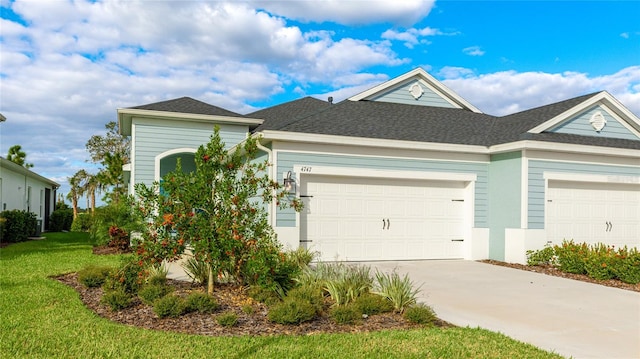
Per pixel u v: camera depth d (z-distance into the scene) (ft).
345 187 42.57
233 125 52.85
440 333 20.18
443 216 45.78
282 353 17.06
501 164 45.65
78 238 70.44
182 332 19.62
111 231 48.52
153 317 21.74
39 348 17.37
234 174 26.50
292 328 20.47
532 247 42.83
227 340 18.49
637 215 48.70
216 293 25.94
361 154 42.63
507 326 22.17
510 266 42.14
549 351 18.47
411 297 24.32
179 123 51.31
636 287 33.35
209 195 25.50
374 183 43.55
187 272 29.35
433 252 45.24
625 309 26.21
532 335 20.76
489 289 31.40
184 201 25.25
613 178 47.06
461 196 46.55
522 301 27.81
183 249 25.07
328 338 18.98
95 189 146.72
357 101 52.95
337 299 23.66
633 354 18.34
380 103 53.57
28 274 32.76
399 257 44.09
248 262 24.35
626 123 50.60
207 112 51.75
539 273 38.60
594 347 19.17
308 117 45.91
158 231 25.29
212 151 25.91
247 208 25.89
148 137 50.39
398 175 43.70
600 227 46.80
